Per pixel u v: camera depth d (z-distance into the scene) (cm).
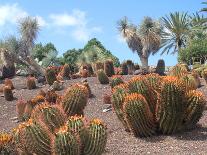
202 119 1170
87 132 758
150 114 1048
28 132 759
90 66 2436
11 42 2753
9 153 685
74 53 4562
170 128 1051
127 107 1039
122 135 1084
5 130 1398
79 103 1027
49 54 3494
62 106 1030
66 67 2244
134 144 1009
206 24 4075
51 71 2094
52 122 833
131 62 2527
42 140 760
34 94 1956
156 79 1080
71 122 756
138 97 1041
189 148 948
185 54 3766
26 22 2912
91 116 1435
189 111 1066
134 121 1040
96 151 757
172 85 1034
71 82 2050
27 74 2698
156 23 3850
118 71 2425
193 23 4438
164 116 1042
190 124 1080
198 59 3728
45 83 2172
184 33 4588
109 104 1553
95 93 1752
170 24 4628
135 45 3831
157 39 3781
